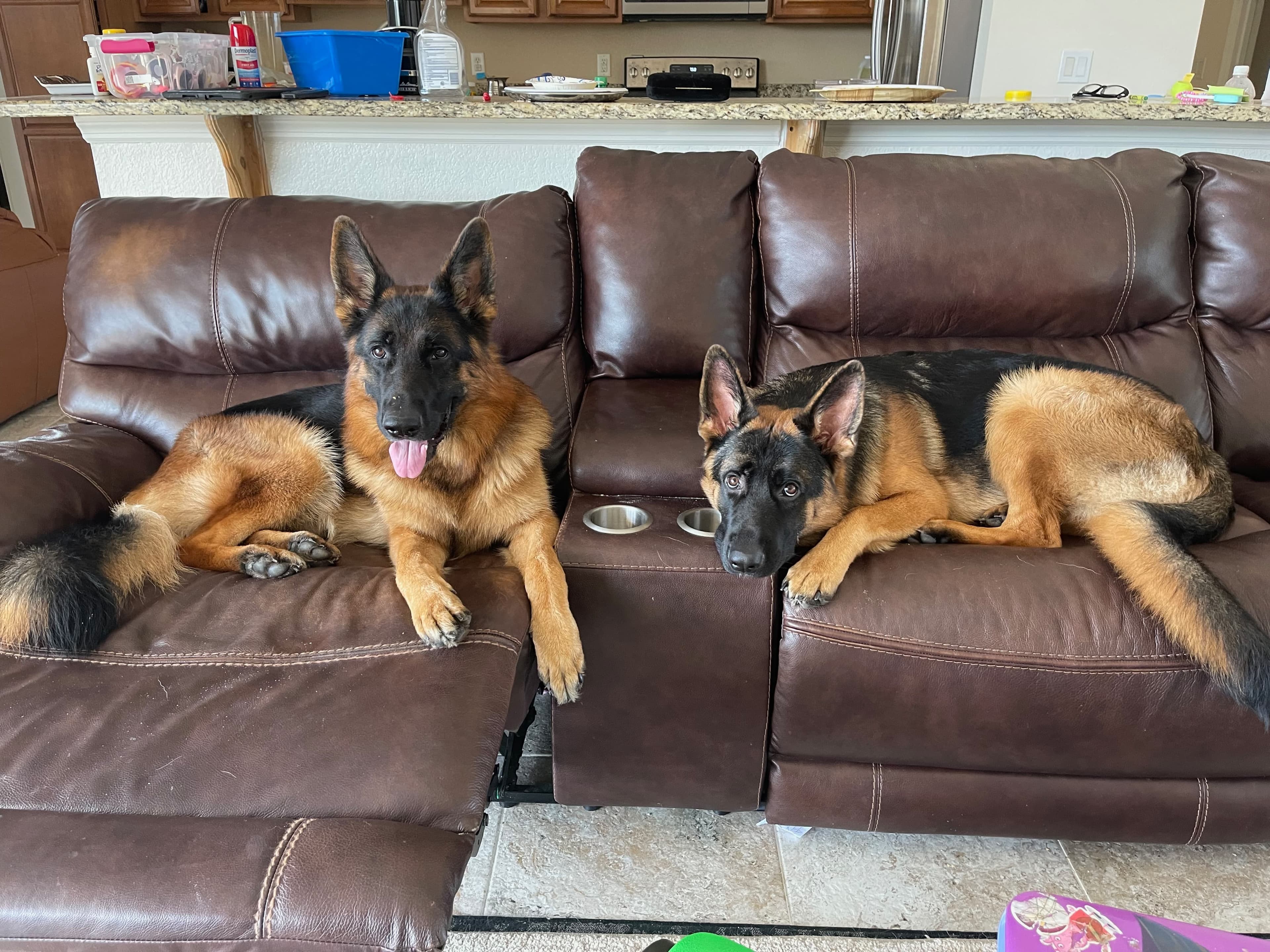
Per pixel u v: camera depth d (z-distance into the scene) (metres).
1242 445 2.32
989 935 1.67
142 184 3.23
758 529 1.65
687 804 1.89
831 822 1.81
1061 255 2.29
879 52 3.75
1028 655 1.59
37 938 1.03
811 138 3.06
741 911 1.72
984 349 2.30
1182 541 1.76
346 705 1.30
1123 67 4.04
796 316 2.41
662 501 2.00
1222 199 2.40
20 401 4.31
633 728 1.80
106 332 2.35
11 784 1.20
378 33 3.08
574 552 1.74
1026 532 1.93
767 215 2.40
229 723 1.28
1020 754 1.68
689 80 3.26
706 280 2.38
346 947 1.03
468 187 3.25
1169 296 2.36
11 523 1.72
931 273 2.31
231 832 1.13
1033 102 3.16
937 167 2.40
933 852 1.89
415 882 1.06
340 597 1.58
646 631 1.72
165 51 2.97
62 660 1.42
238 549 1.77
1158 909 1.73
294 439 2.06
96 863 1.08
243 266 2.34
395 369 1.77
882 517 1.82
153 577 1.63
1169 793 1.71
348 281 1.90
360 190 3.25
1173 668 1.57
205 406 2.35
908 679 1.62
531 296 2.37
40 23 5.83
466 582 1.64
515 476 1.96
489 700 1.34
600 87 3.22
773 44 6.15
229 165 3.02
